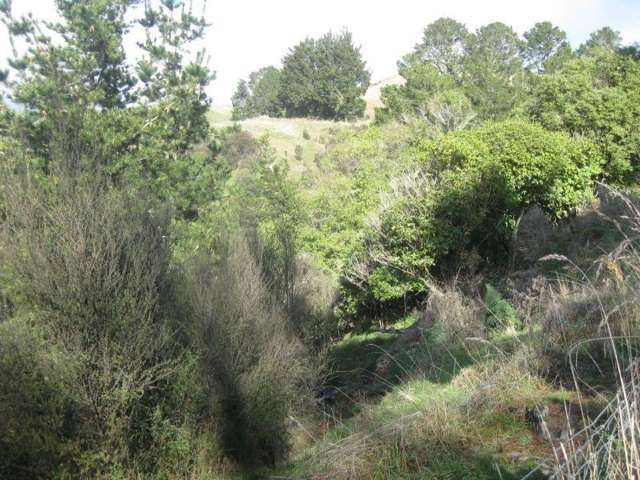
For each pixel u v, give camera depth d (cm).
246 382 855
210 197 1545
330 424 976
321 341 1415
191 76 1569
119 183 811
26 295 659
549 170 1625
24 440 600
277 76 8600
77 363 642
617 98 1961
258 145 2998
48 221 686
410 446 634
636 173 1948
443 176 1714
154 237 776
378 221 1838
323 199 2502
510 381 682
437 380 877
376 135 3188
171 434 729
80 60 1398
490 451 584
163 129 1481
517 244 1538
